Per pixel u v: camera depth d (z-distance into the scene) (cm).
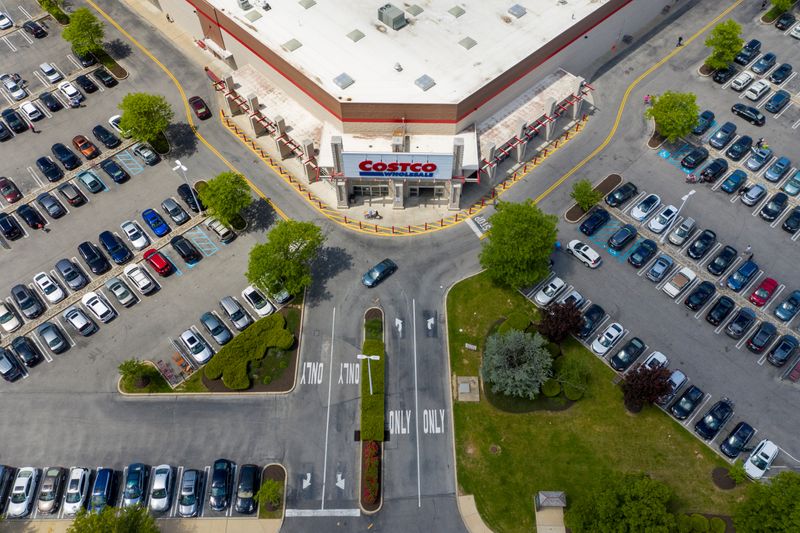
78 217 7456
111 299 6812
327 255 7038
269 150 8019
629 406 5944
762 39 9044
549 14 7838
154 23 9444
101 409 6059
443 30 7631
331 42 7469
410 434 5866
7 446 5856
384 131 7231
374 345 6272
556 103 7569
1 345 6494
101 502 5472
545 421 5909
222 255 7125
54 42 9294
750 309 6569
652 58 8881
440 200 7500
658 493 4875
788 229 7138
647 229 7225
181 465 5744
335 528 5409
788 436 5809
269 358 6312
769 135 7981
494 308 6625
